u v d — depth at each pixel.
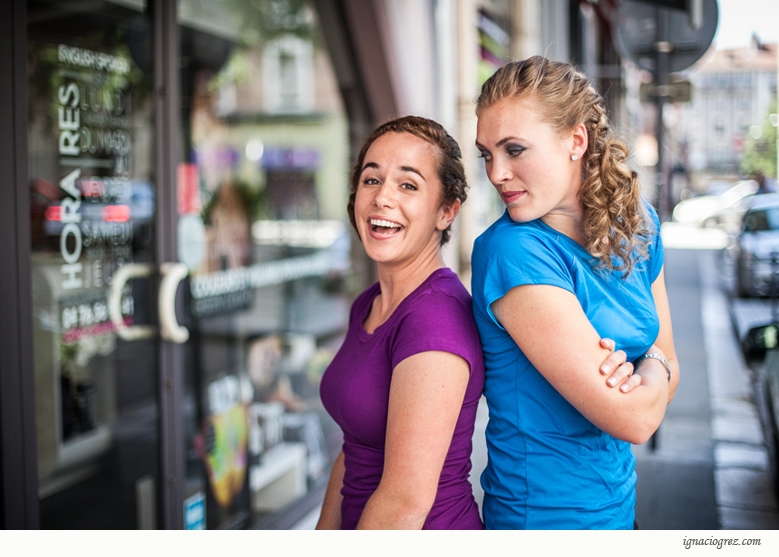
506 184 1.35
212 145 3.44
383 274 1.61
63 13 2.34
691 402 5.14
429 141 1.57
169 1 2.80
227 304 3.46
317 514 3.66
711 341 6.79
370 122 4.69
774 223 7.07
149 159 2.73
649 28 4.23
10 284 2.13
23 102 2.16
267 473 3.61
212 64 3.47
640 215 1.41
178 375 2.86
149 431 2.74
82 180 2.43
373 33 4.45
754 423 4.70
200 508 3.09
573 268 1.36
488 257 1.38
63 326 2.37
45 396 2.30
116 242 2.58
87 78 2.45
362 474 1.58
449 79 5.73
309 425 4.11
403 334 1.46
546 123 1.30
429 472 1.38
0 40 2.09
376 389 1.52
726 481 3.79
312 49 4.36
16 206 2.14
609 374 1.29
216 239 3.42
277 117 4.04
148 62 2.72
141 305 2.70
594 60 11.69
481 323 1.46
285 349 3.98
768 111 6.50
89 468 2.48
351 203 1.72
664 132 4.29
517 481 1.45
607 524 1.43
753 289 7.10
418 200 1.54
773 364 4.60
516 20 8.23
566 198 1.38
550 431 1.42
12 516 2.15
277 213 3.98
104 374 2.54
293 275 4.13
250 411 3.55
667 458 4.12
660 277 1.59
